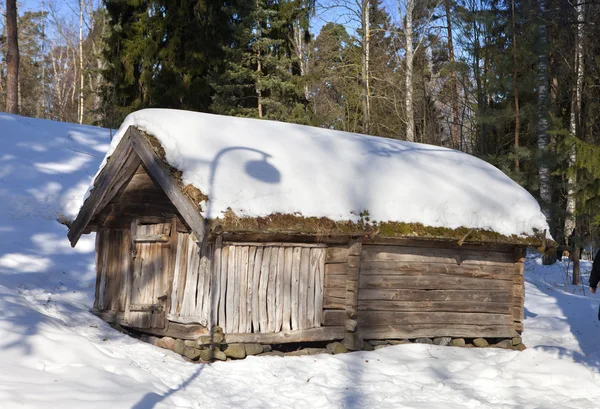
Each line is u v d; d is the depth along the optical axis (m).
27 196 14.09
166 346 7.81
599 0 19.38
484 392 7.08
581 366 7.87
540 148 20.09
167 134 8.02
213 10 24.19
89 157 16.88
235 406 5.96
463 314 9.65
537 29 20.41
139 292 8.44
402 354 8.49
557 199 24.05
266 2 26.80
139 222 8.59
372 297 8.82
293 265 8.16
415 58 27.77
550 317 12.18
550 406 6.52
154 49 23.16
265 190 7.81
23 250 12.02
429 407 6.29
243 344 7.71
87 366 6.21
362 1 24.36
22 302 8.18
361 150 10.02
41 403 5.04
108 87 24.55
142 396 5.66
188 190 7.36
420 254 9.27
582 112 22.77
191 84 23.33
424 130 26.91
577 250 17.16
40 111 45.56
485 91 22.22
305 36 27.22
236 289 7.69
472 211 9.60
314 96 32.22
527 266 19.83
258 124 9.52
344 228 8.16
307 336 8.19
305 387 6.77
